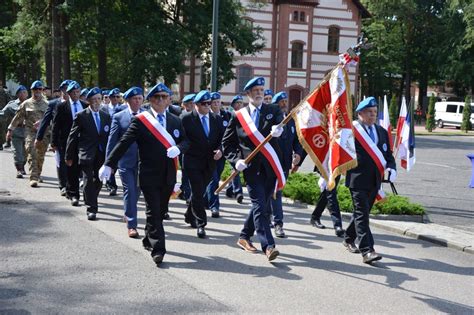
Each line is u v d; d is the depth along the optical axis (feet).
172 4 108.88
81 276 20.92
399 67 187.01
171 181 23.31
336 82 22.49
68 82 36.88
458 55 165.37
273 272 22.45
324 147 23.35
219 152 28.35
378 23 182.39
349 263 24.30
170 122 24.11
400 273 23.21
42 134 37.81
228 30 106.42
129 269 22.02
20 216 30.58
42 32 94.79
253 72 152.05
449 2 168.14
